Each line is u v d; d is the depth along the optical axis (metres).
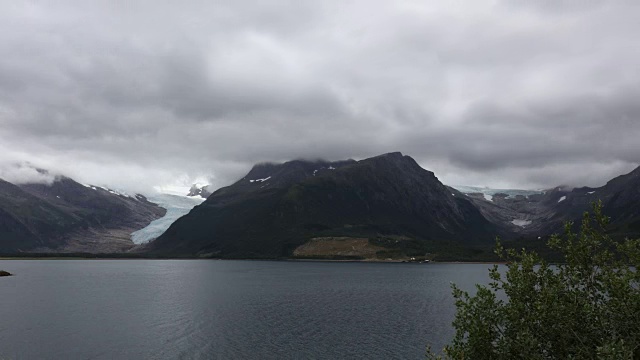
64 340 91.88
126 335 96.56
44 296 165.25
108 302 149.25
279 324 109.00
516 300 23.86
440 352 83.25
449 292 176.12
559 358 23.03
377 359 79.44
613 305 21.98
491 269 25.86
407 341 91.50
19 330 101.38
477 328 24.08
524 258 24.86
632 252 22.53
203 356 81.00
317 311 129.12
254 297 163.00
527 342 22.52
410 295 167.88
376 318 117.12
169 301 151.62
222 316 120.44
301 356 81.12
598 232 23.86
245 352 83.75
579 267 24.00
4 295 168.38
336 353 82.94
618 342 20.53
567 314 22.77
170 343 89.81
